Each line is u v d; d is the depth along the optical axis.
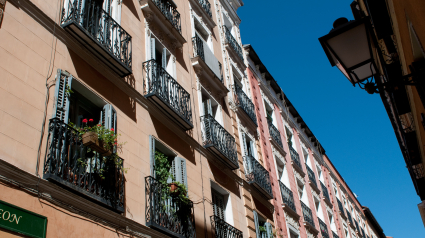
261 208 16.75
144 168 9.99
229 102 17.64
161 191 10.03
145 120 10.84
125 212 8.75
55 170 7.07
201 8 18.36
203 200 12.26
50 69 8.18
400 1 6.25
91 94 9.07
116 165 8.66
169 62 13.54
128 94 10.48
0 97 6.93
